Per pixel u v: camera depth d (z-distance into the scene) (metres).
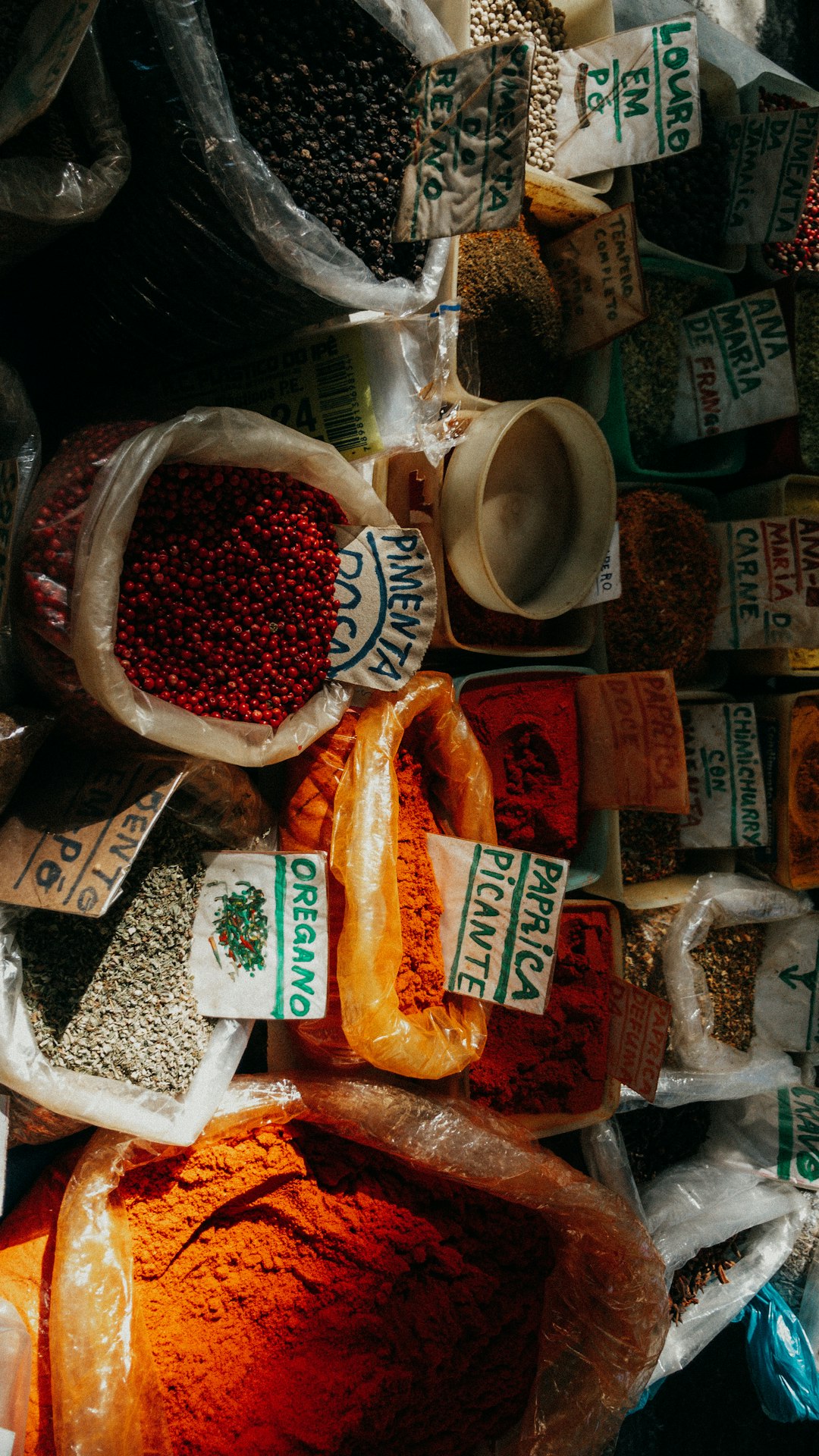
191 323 1.29
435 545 1.62
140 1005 1.40
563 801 1.81
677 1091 1.97
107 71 1.11
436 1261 1.58
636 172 1.76
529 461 1.70
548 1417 1.60
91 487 1.19
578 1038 1.81
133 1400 1.29
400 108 1.29
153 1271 1.41
